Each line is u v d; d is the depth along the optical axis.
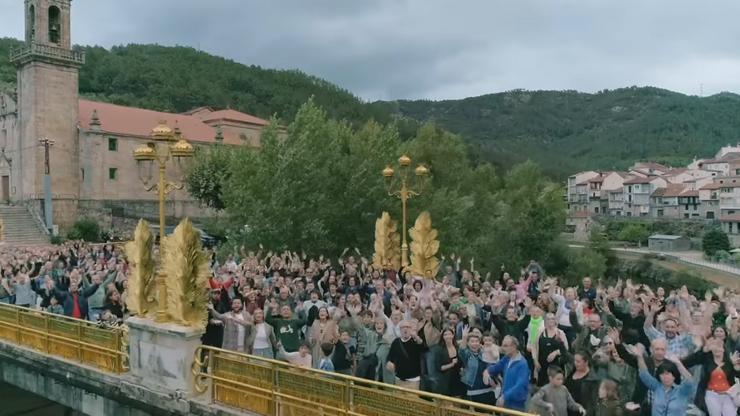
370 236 38.69
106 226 63.00
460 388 9.26
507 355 8.45
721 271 58.81
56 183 62.69
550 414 7.80
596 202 126.88
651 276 60.44
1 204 62.34
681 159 173.50
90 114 68.00
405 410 8.44
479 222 49.91
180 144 12.27
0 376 16.27
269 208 34.91
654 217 109.75
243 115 87.38
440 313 12.38
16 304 17.17
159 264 12.98
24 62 62.28
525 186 55.19
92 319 16.34
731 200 99.50
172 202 69.19
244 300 13.54
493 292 15.12
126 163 67.44
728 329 10.67
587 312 12.50
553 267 47.44
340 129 44.66
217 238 53.44
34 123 61.66
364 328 11.32
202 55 171.62
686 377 8.05
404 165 25.03
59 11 63.25
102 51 137.88
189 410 11.09
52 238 56.44
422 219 23.00
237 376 10.70
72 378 13.69
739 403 8.15
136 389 12.05
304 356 11.02
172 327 11.48
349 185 38.19
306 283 16.77
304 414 9.64
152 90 130.25
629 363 8.45
